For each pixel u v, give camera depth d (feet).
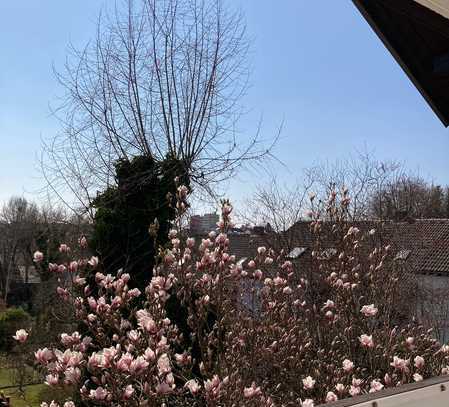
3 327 54.34
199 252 14.74
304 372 14.88
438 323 33.99
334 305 16.96
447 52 13.11
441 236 56.90
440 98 14.62
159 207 21.66
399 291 24.38
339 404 7.23
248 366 13.94
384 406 7.20
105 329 13.11
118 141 28.25
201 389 11.65
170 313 17.48
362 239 21.84
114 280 14.78
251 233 34.04
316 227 20.25
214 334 14.28
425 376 15.19
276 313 15.19
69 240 27.17
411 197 51.37
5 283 100.78
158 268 13.28
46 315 25.11
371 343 13.20
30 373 40.55
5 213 103.14
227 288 14.46
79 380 9.63
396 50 12.49
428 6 9.12
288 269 18.35
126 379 9.60
